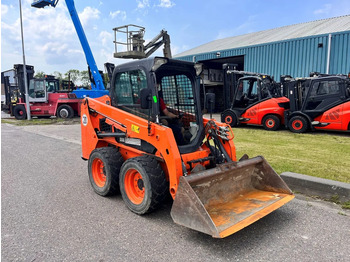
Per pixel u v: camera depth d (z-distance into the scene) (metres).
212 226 2.70
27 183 5.10
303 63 15.94
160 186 3.52
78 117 17.36
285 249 2.89
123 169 3.84
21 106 17.34
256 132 10.52
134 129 3.90
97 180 4.61
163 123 3.92
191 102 4.21
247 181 3.92
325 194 4.07
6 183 5.10
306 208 3.83
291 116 10.52
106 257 2.79
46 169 6.05
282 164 5.63
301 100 10.38
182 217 2.97
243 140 8.68
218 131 4.02
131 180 3.87
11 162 6.66
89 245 3.01
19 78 17.84
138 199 3.79
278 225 3.39
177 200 3.00
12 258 2.78
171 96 4.46
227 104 13.12
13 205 4.09
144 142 3.85
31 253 2.87
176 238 3.14
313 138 9.02
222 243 3.03
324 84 9.67
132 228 3.38
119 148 4.50
